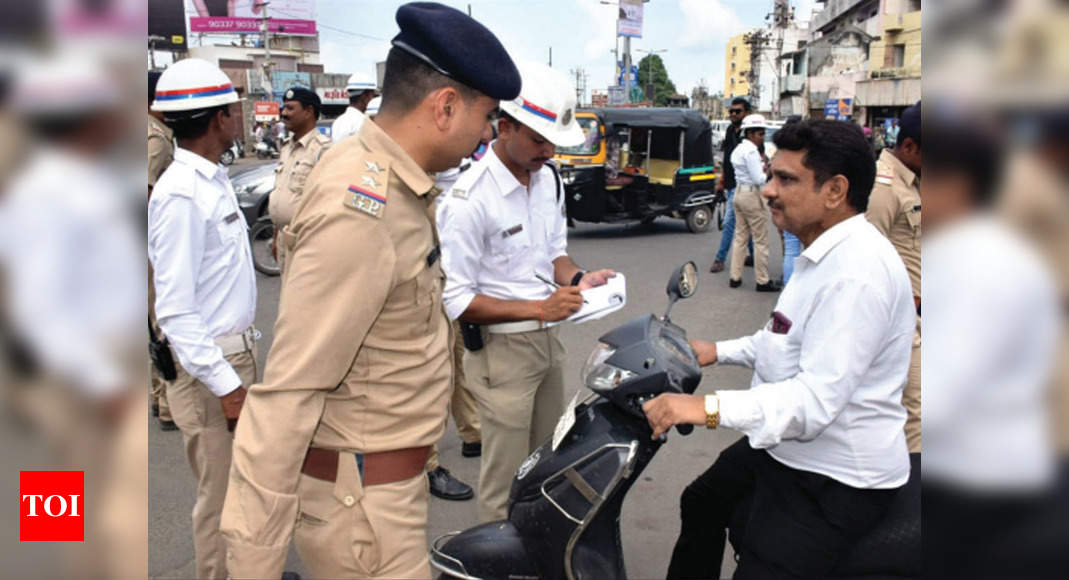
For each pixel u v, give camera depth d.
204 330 2.16
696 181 11.43
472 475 3.72
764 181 7.20
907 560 1.85
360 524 1.61
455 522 3.29
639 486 3.57
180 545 3.09
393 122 1.55
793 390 1.71
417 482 1.68
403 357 1.59
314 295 1.42
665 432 1.80
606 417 1.94
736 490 2.25
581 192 10.38
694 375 1.88
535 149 2.36
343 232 1.41
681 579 2.43
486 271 2.55
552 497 1.95
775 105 52.84
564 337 5.93
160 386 4.04
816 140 1.71
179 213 2.10
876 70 33.78
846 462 1.81
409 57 1.51
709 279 8.23
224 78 2.27
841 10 43.88
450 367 1.75
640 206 11.00
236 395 2.22
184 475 3.68
